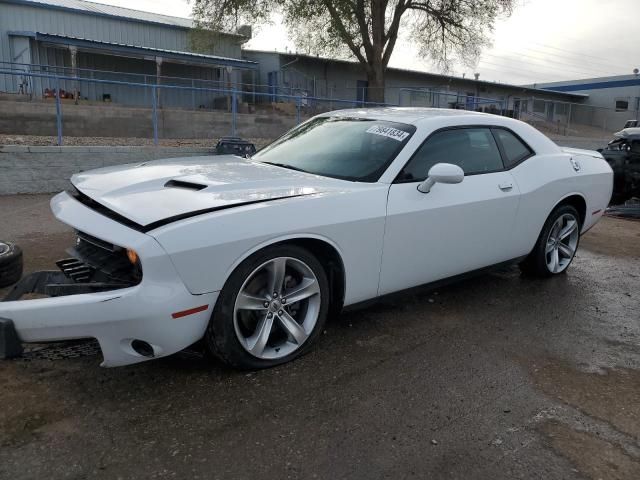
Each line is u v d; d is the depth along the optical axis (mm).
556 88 44219
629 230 8023
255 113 21703
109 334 2512
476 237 3988
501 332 3775
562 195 4727
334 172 3605
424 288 3857
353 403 2750
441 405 2775
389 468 2266
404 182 3535
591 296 4672
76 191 3244
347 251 3199
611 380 3148
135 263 2516
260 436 2438
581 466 2338
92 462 2215
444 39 26781
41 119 16688
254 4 23250
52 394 2709
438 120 3967
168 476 2156
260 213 2812
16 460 2203
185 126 18812
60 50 23000
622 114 33812
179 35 27484
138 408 2617
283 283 3035
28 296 3752
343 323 3787
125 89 23172
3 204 8234
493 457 2371
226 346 2807
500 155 4324
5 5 22281
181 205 2742
